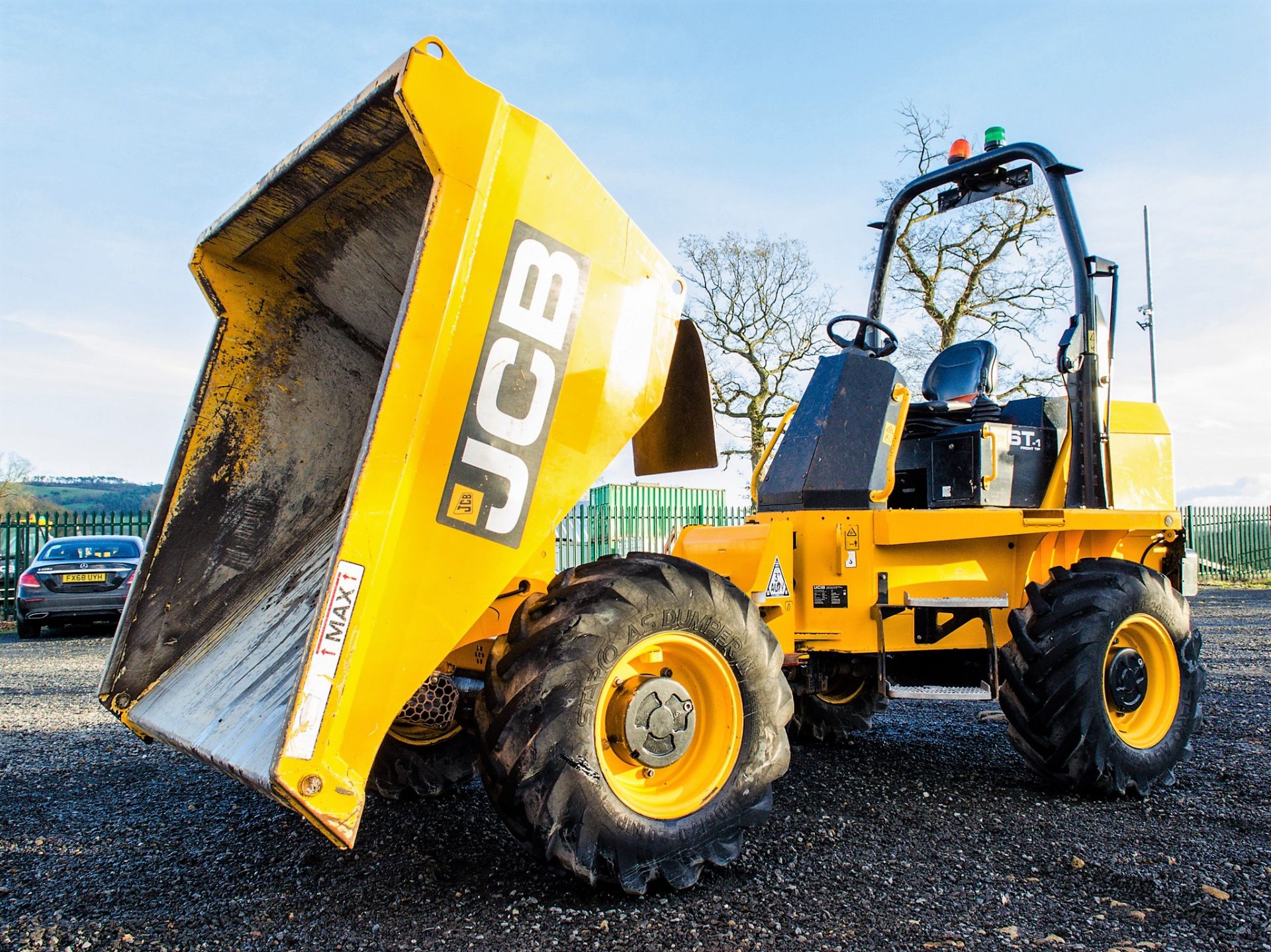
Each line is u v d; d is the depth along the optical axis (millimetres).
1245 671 6754
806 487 3803
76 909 2395
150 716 2770
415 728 3314
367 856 2762
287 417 3184
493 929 2219
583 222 2516
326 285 3109
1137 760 3525
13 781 3791
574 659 2275
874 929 2223
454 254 2191
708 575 2611
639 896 2398
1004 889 2502
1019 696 3572
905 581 3693
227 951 2131
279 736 1908
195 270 2980
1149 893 2475
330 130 2379
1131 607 3670
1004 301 16156
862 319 4184
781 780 3734
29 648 9391
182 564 3006
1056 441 4156
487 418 2285
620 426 2615
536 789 2221
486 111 2258
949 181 4430
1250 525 20266
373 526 2043
